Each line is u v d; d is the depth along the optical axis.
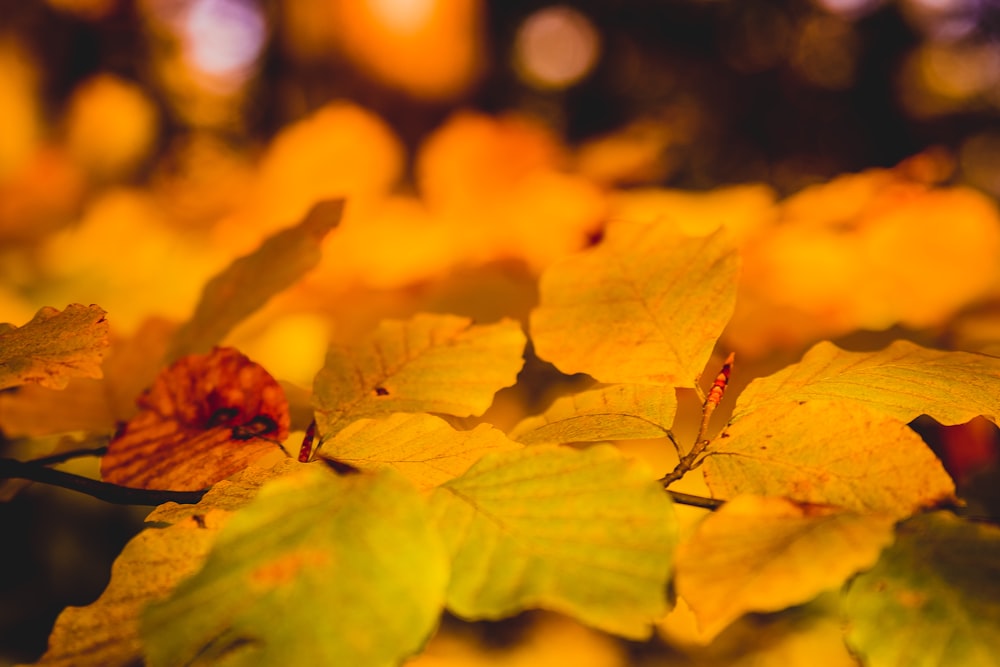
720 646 0.72
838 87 2.20
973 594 0.37
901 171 0.78
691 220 0.79
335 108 0.96
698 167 1.86
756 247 0.74
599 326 0.44
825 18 2.27
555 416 0.43
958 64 2.14
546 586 0.36
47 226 1.00
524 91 2.14
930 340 0.61
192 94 1.54
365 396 0.43
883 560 0.38
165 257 0.86
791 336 0.64
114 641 0.38
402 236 0.83
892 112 2.12
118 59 1.39
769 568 0.36
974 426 0.59
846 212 0.76
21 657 0.75
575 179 0.83
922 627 0.37
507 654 0.71
